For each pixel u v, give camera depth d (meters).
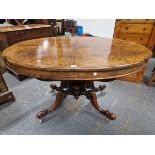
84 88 1.44
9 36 1.96
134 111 1.56
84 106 1.63
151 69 2.56
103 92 1.89
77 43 1.35
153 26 1.80
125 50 1.11
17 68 0.91
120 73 0.86
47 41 1.43
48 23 3.02
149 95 1.84
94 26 3.95
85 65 0.81
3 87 1.61
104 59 0.91
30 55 0.99
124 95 1.83
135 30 1.92
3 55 0.99
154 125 1.38
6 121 1.42
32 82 2.14
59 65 0.81
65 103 1.67
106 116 1.42
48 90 1.94
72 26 4.23
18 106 1.63
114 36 2.07
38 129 1.33
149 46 1.92
